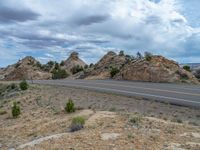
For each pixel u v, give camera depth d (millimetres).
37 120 16000
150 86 28688
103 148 8359
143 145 8438
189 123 12039
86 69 60156
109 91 24938
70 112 16203
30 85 33969
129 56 54562
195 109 15938
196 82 34719
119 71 44219
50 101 21938
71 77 57344
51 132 12422
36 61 80312
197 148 8125
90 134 9930
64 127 12680
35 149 9289
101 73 49719
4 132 14539
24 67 69938
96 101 19859
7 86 34406
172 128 10461
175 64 38375
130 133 9680
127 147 8305
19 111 18969
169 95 21547
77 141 9320
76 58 82812
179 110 15641
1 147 11602
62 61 82000
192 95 21406
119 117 12484
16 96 27438
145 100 19422
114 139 9109
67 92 25953
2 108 23281
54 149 8852
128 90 25375
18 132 14070
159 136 9328
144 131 9945
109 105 17703
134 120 11484
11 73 69250
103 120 12094
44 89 29562
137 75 38062
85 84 33188
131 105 17562
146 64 38250
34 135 12664
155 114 14266
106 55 56344
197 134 9672
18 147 10492
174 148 8117
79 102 19844
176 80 34750
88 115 14219
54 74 64188
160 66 36844
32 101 23203
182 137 9250
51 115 16656
